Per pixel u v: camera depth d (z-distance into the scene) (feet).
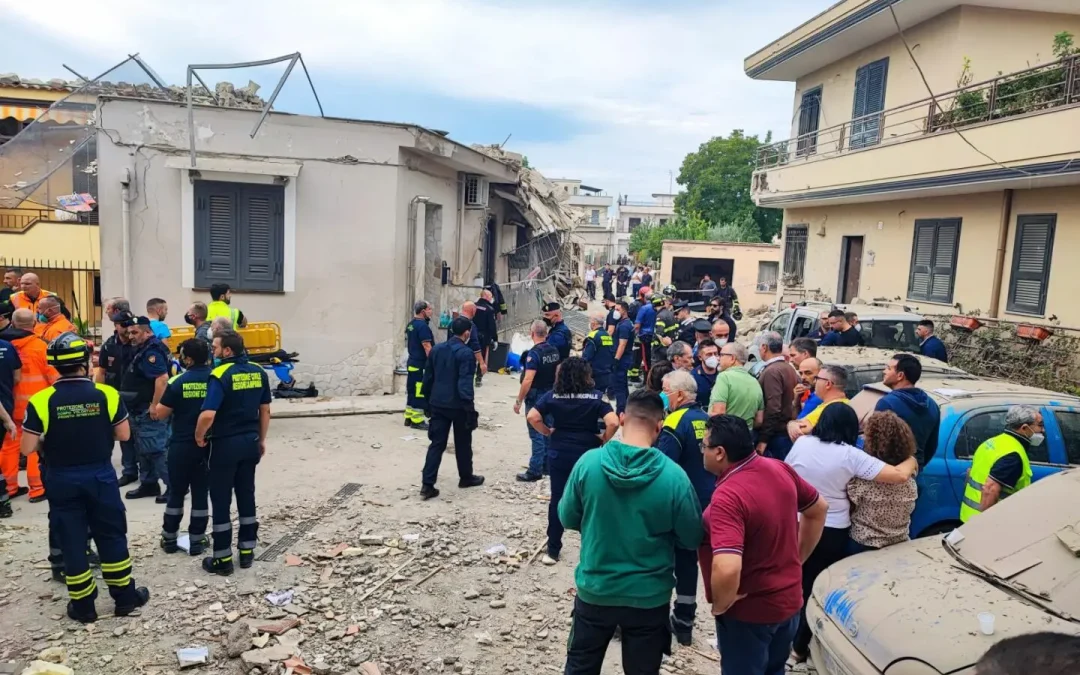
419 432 32.99
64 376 15.62
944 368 24.94
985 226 44.50
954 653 10.61
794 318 37.93
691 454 16.17
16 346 23.09
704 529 11.16
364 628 16.05
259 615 16.35
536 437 26.40
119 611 16.14
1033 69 38.17
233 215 36.78
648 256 158.61
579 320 67.67
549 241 76.95
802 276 66.95
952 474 17.92
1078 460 18.92
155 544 19.97
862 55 57.57
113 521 15.97
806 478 14.57
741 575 11.09
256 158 36.60
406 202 39.83
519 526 22.16
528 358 26.18
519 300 58.59
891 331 34.06
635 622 11.16
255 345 34.65
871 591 12.53
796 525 11.44
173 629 15.66
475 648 15.52
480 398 40.88
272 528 21.42
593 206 283.79
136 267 36.22
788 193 60.59
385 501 23.99
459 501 24.25
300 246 37.65
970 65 47.67
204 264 36.78
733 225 143.23
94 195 38.68
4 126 56.85
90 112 40.11
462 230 48.96
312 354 38.52
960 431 18.33
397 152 38.14
